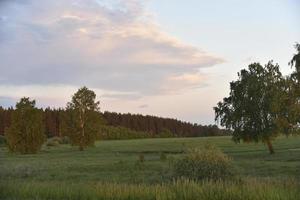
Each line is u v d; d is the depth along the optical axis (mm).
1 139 107500
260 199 14773
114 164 37156
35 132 74938
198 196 15641
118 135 153375
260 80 57938
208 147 24719
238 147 72438
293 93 47938
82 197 16531
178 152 65500
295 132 50531
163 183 19969
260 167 32562
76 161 45000
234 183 17406
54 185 18625
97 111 83562
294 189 15797
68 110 82500
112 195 16266
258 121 56750
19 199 16516
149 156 54781
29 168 32781
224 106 60406
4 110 149750
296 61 46844
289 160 40781
